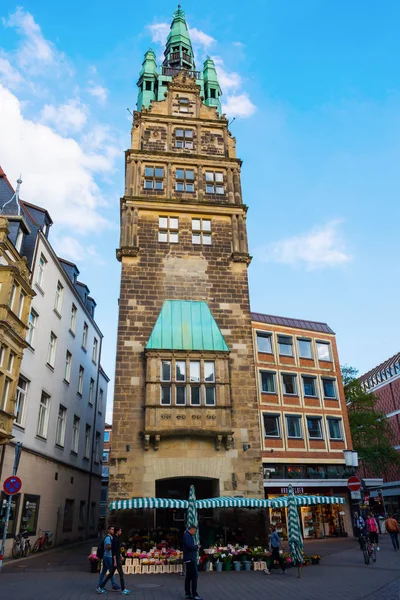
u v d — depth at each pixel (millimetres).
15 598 13297
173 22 45969
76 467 37531
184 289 28906
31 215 31875
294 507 20516
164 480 27219
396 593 13805
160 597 13789
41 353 30062
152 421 24172
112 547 14922
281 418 38531
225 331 28172
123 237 29656
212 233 31062
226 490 23953
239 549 21141
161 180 32469
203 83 39250
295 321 43938
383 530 44750
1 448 23422
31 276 28109
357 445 48281
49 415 31312
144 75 38188
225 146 34938
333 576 17828
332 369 43469
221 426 24625
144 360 26266
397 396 82500
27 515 26688
